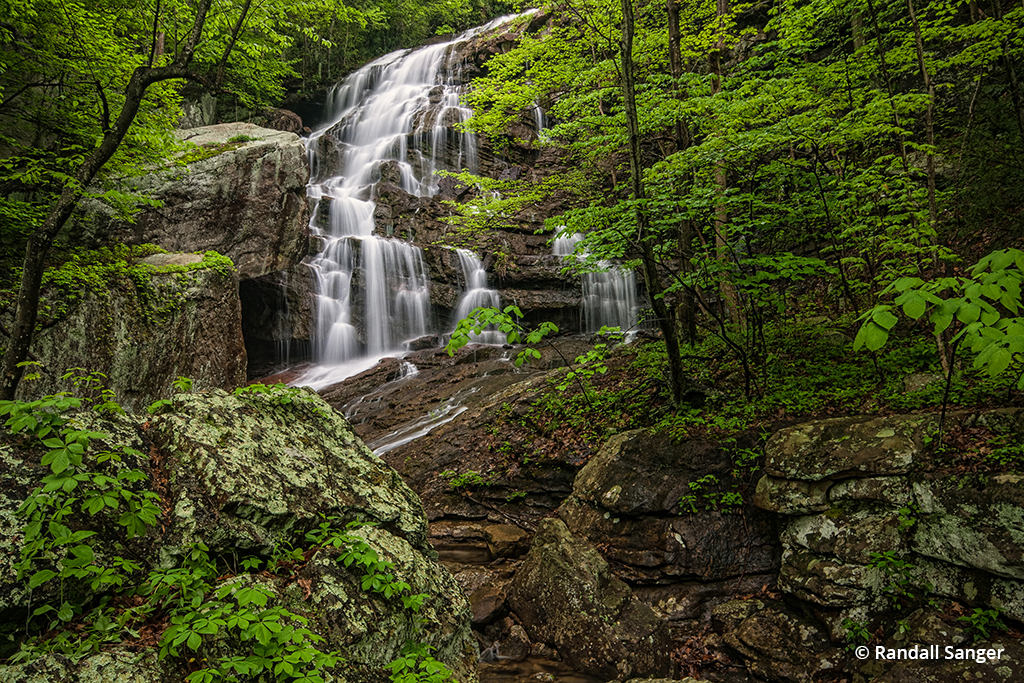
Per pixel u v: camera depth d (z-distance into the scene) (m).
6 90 10.01
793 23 9.13
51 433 2.85
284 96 26.28
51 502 2.48
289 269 16.30
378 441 11.12
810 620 5.24
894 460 5.34
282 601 2.77
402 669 2.82
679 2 11.14
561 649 5.38
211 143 14.05
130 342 10.05
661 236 9.26
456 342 4.72
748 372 7.82
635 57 10.62
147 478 2.98
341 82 28.45
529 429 9.46
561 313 17.61
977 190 10.05
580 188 13.52
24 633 2.37
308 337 16.50
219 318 11.66
